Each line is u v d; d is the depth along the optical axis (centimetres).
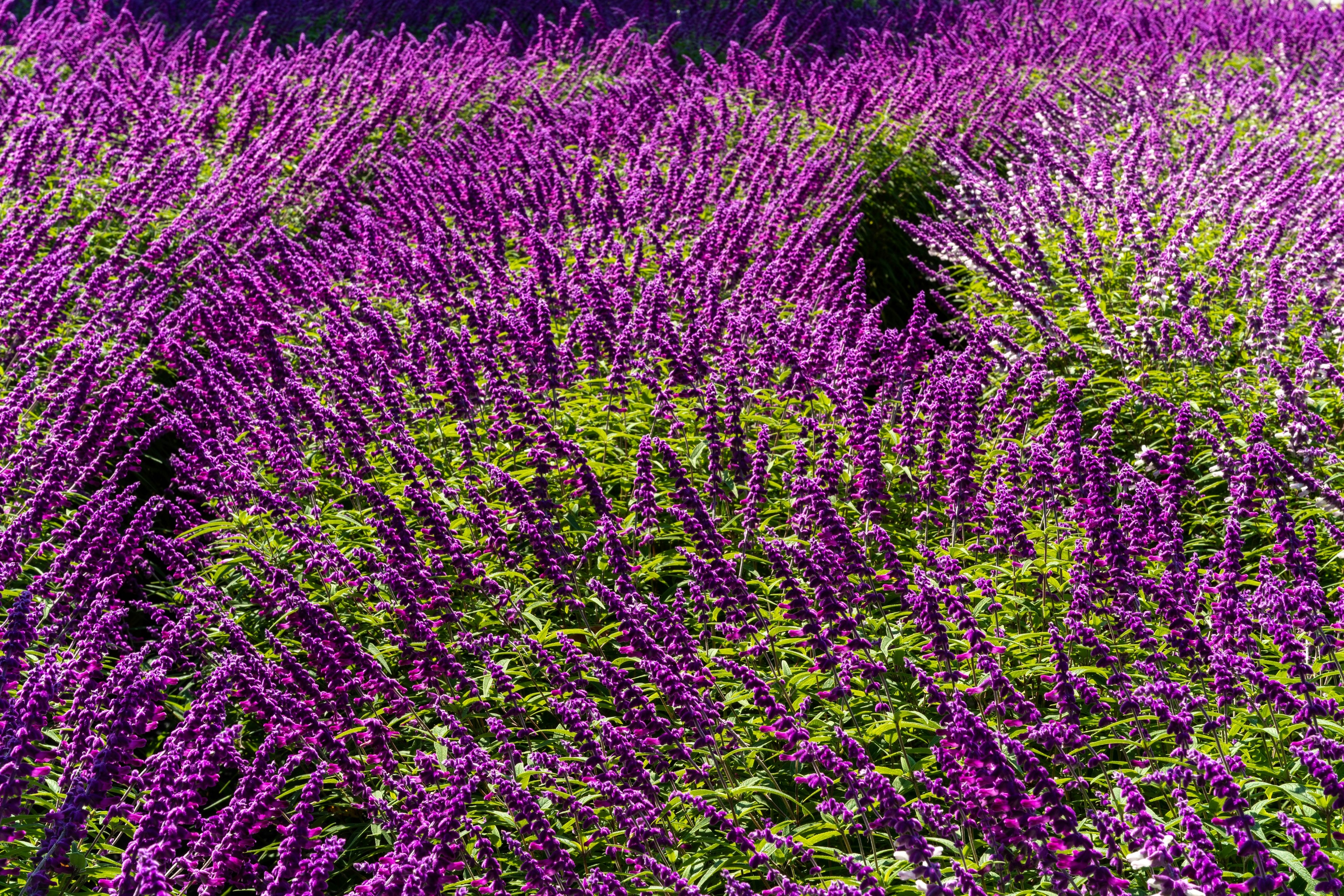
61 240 1086
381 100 1614
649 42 2245
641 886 494
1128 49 2022
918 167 1586
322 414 746
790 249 1076
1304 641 589
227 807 550
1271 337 888
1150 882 418
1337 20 2383
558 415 816
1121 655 603
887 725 545
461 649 629
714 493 709
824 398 827
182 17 2480
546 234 1154
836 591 558
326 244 1077
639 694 525
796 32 2211
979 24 2219
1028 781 450
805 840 499
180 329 862
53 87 1547
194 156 1288
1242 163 1265
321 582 681
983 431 783
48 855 450
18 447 742
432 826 460
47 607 630
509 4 2544
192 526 737
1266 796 518
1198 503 815
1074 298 1088
